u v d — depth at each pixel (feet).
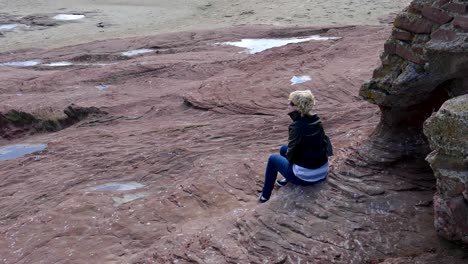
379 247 16.30
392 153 19.47
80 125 38.24
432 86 18.53
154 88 43.50
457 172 15.06
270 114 33.09
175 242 18.31
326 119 29.50
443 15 17.22
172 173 26.40
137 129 34.19
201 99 37.06
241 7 87.45
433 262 15.14
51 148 33.17
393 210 17.48
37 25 86.12
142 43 65.51
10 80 51.98
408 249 16.10
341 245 16.46
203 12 88.22
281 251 16.53
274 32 63.46
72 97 43.27
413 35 18.17
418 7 17.92
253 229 17.53
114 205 22.74
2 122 42.52
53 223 21.38
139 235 20.07
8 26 86.94
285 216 17.76
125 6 97.76
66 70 54.70
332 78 36.35
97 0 104.99
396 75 18.78
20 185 27.66
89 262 18.83
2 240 20.68
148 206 21.83
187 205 21.68
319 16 76.79
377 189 18.17
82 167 28.73
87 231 20.70
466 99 15.44
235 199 21.70
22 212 24.11
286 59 44.60
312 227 17.17
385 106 19.80
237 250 16.92
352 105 31.22
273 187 20.70
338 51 43.80
